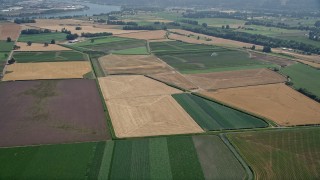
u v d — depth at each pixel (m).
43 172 92.25
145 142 110.06
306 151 108.81
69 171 93.19
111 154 102.31
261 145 111.31
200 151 105.94
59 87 160.50
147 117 129.75
